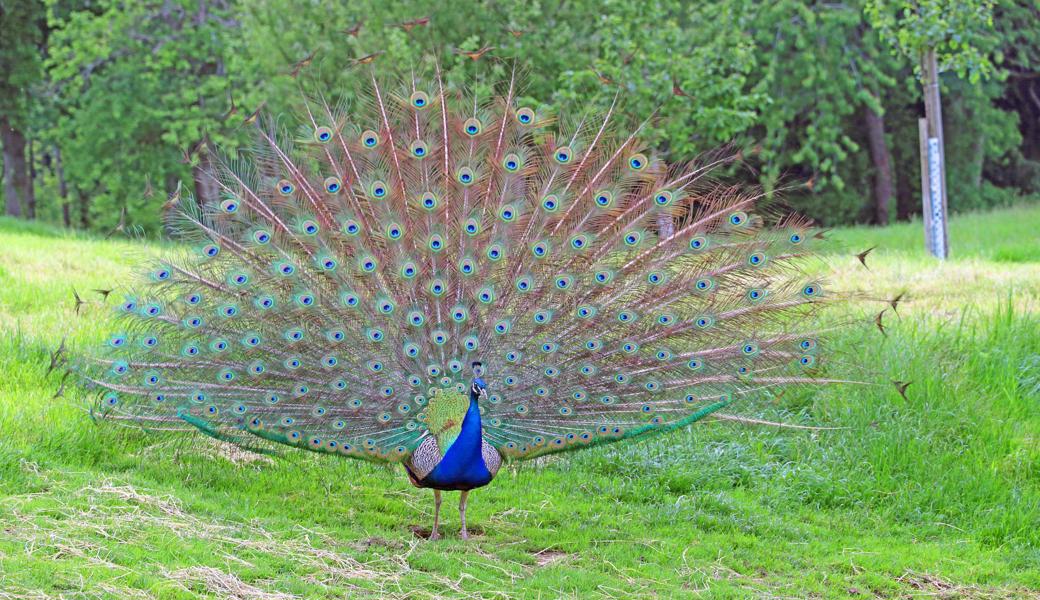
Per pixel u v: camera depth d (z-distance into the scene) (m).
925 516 9.62
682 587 7.74
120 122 32.25
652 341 8.31
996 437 10.77
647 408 8.32
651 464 10.46
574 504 9.51
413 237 8.20
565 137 8.48
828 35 31.52
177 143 31.64
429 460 7.92
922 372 11.51
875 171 37.66
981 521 9.52
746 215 8.39
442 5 21.55
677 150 21.09
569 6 22.20
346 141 8.24
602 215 8.32
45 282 14.40
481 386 7.81
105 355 8.55
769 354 8.41
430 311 8.15
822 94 31.84
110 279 15.08
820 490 10.06
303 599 6.77
